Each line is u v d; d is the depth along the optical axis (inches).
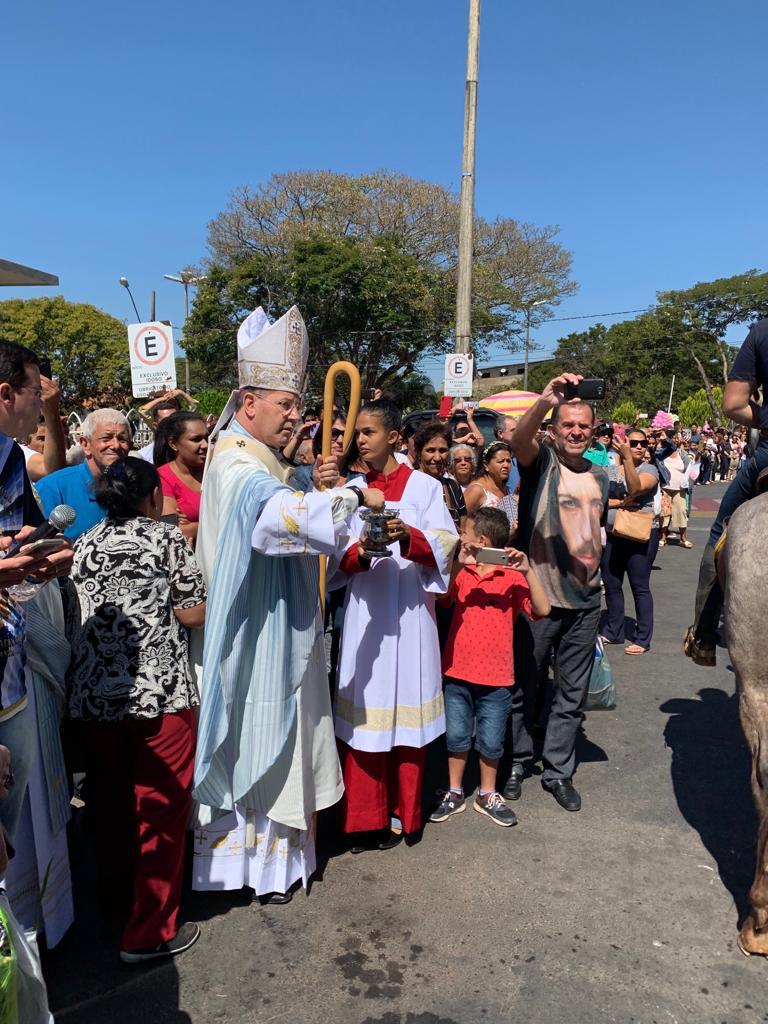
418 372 1423.5
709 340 2329.0
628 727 203.0
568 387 143.3
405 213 1326.3
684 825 153.7
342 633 143.5
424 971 112.6
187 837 142.8
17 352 104.0
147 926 113.7
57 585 116.3
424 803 165.2
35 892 111.8
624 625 308.7
